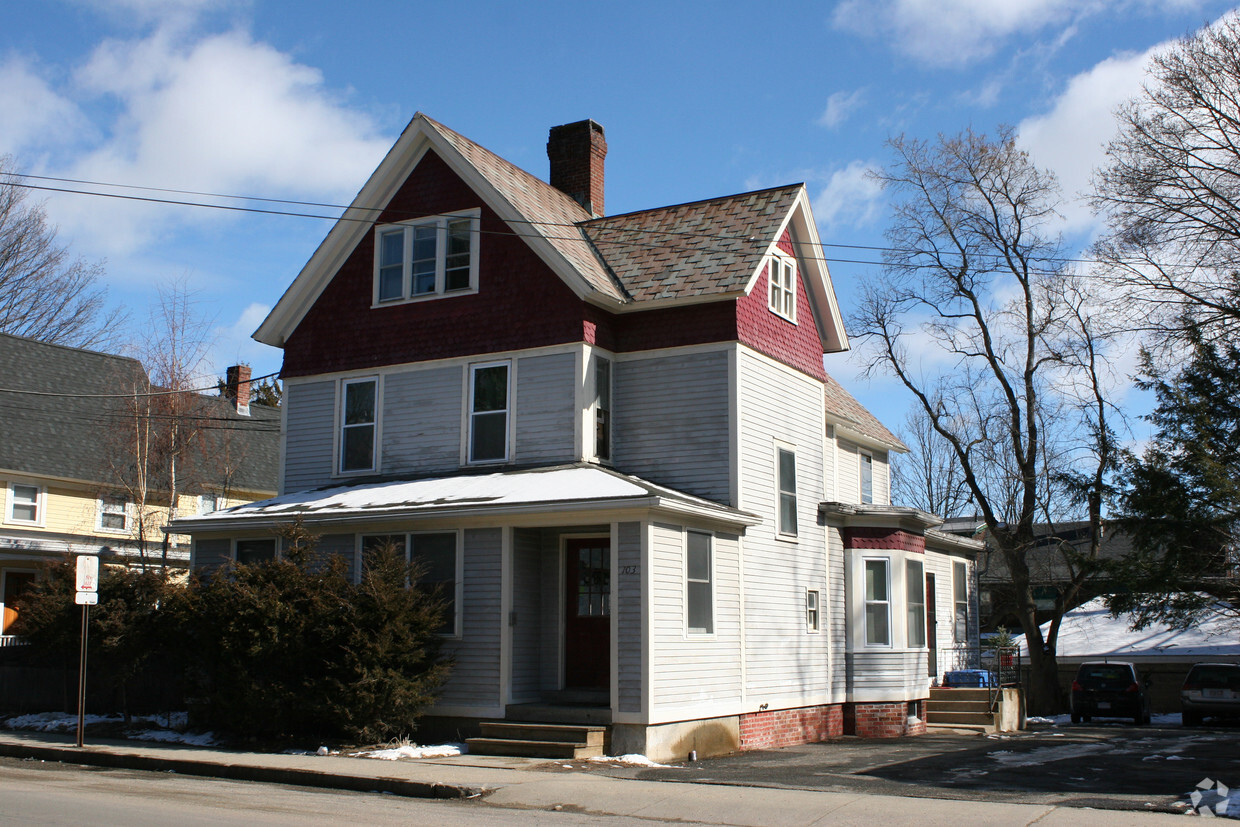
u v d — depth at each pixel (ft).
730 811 38.75
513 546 58.75
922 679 78.07
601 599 60.44
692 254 69.05
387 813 37.11
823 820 36.88
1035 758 57.11
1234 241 91.61
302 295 75.20
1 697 74.49
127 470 101.60
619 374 67.87
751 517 62.69
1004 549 110.32
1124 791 43.60
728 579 62.28
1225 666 93.04
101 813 34.99
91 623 63.36
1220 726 92.12
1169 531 76.48
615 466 66.69
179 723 64.49
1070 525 163.12
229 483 109.70
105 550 99.96
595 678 59.62
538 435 65.16
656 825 36.35
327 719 54.80
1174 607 77.61
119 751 53.31
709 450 64.23
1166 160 92.79
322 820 34.78
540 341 65.98
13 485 100.63
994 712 79.71
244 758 50.93
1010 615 153.07
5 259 144.46
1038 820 36.11
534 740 54.08
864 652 75.36
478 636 58.44
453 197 70.69
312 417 73.67
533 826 34.88
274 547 66.28
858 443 93.97
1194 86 91.40
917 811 38.14
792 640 68.54
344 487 69.41
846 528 77.10
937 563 98.63
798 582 70.18
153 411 97.19
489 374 67.67
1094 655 121.49
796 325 74.18
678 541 57.67
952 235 107.04
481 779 44.75
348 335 73.20
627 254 71.72
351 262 74.02
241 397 131.44
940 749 63.00
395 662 55.72
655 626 54.80
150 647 63.57
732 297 64.23
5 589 99.04
